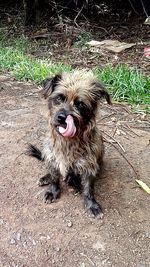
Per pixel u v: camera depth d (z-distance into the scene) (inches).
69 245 21.1
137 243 21.3
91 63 46.4
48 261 20.3
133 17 64.0
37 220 22.4
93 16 64.5
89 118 22.0
